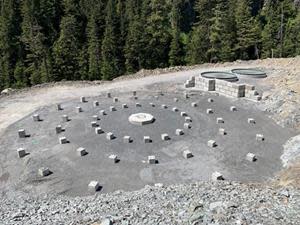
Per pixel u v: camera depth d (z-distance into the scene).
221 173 19.69
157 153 22.23
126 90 36.22
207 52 69.12
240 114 28.97
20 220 13.35
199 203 12.65
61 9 79.62
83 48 70.44
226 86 33.88
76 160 21.34
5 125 27.16
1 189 18.53
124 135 24.88
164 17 75.50
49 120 27.94
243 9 68.00
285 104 29.03
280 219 11.08
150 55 70.69
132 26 67.38
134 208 13.20
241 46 67.88
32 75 65.94
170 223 11.23
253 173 19.72
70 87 38.00
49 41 73.88
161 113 29.22
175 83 38.28
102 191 17.94
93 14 71.50
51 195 17.67
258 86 34.97
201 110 30.02
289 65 40.94
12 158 21.86
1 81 68.75
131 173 19.77
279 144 23.52
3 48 70.94
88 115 28.81
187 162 21.05
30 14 71.38
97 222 11.88
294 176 17.48
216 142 23.80
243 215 11.28
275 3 82.25
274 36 71.75
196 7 77.94
